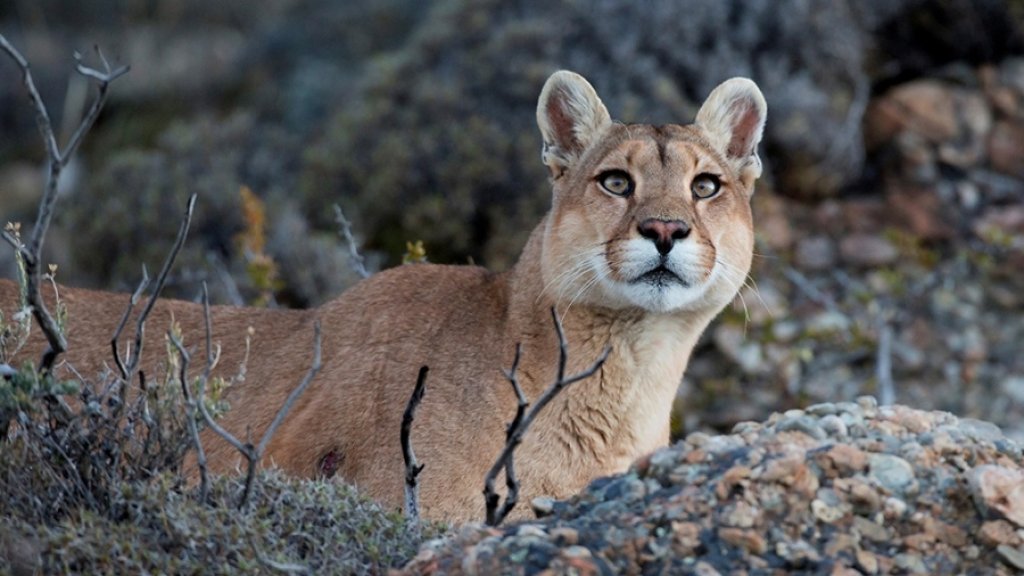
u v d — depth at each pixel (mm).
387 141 20062
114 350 7922
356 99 22812
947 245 20141
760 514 6949
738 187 10922
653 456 7480
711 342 17812
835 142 20672
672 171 10266
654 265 9859
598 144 10742
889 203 20672
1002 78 22047
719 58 21219
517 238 18891
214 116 25984
